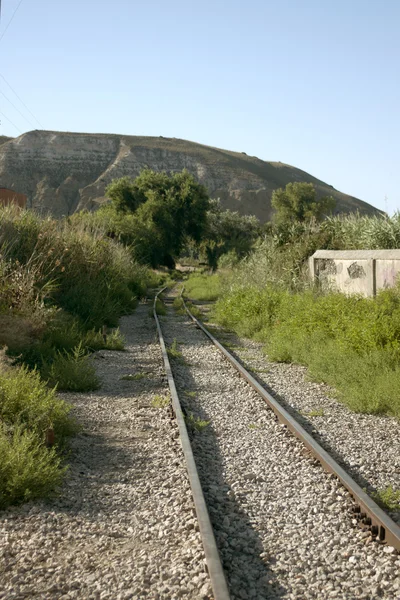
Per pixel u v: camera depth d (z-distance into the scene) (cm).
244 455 649
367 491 545
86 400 912
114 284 2380
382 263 1642
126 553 428
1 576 396
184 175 8594
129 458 639
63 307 1778
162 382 1034
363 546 434
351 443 694
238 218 9450
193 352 1398
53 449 589
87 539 451
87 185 18888
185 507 499
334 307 1453
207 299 3316
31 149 19562
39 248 1792
